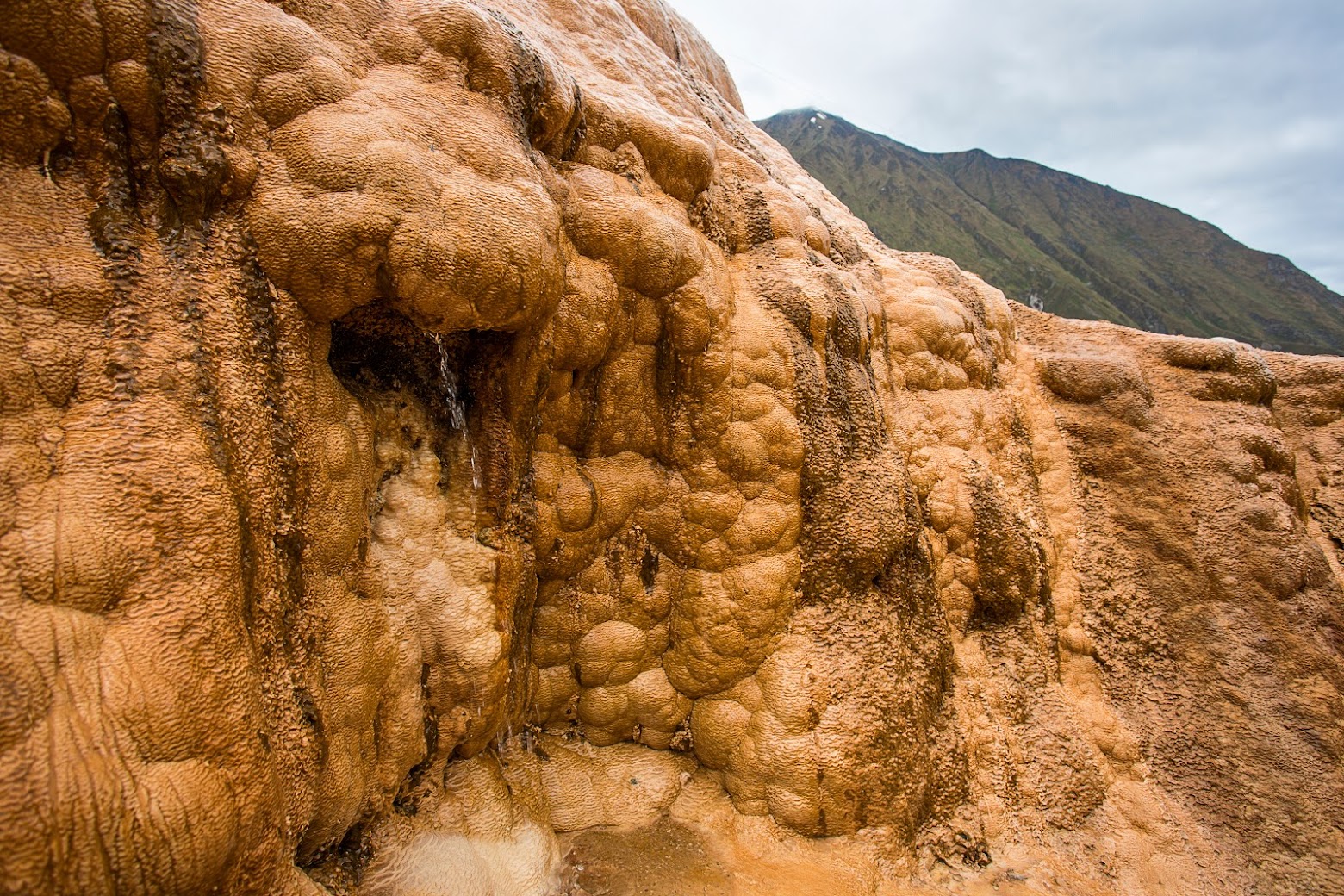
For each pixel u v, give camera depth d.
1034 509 5.97
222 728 1.97
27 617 1.71
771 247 4.86
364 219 2.51
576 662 3.98
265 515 2.37
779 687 4.05
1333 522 6.80
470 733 3.31
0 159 2.02
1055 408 6.60
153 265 2.21
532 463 3.61
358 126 2.60
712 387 4.03
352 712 2.71
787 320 4.41
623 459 4.02
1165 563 5.99
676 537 4.13
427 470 3.24
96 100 2.13
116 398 2.04
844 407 4.58
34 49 2.01
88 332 2.04
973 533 5.25
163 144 2.26
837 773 3.91
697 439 4.07
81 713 1.71
